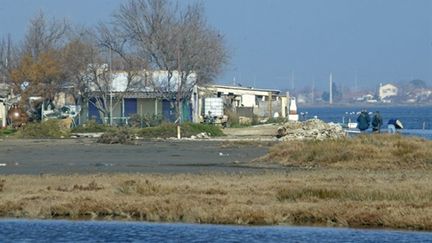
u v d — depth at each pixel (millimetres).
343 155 118688
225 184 89188
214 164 121312
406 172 105750
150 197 81250
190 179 94625
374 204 75938
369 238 66688
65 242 66688
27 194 84188
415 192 80062
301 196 80312
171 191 84250
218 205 76750
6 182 92250
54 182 92688
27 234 69625
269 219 72938
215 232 69625
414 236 67562
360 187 84062
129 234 69312
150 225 73062
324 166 116062
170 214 75062
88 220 75562
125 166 118062
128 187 84875
